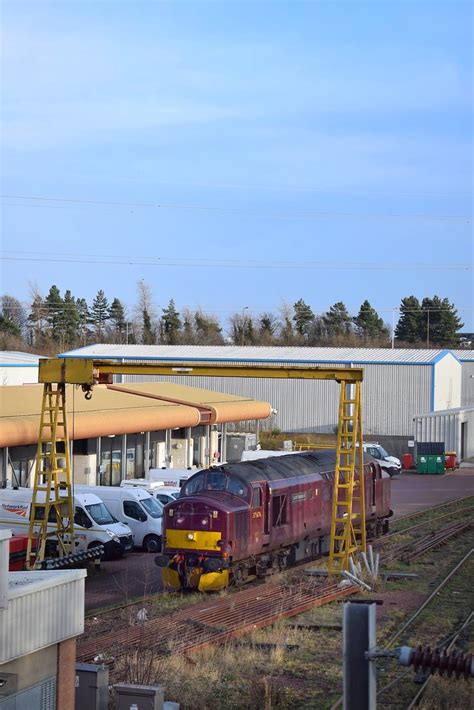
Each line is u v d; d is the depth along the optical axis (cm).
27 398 4609
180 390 6328
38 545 3019
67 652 1403
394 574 2956
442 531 3966
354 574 2797
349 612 686
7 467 4103
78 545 3328
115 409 4809
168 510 2736
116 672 1747
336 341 14062
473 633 2195
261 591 2677
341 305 15275
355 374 2873
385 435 7350
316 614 2392
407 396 7319
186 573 2672
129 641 2003
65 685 1397
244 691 1739
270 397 7625
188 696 1653
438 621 2331
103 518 3428
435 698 1666
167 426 5112
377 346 14050
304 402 7544
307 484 3173
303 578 2877
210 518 2678
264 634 2128
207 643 1998
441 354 7612
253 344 13838
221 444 6544
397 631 2209
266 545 2891
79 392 5100
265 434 7462
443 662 693
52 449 3038
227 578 2683
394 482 6206
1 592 1237
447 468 6894
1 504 3409
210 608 2419
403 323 14938
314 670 1881
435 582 2872
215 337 13850
